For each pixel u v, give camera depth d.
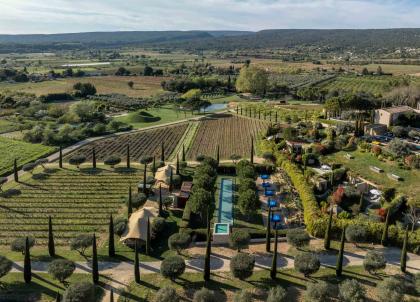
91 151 115.06
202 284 51.97
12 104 189.75
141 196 76.25
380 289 47.38
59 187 86.75
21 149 116.06
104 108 184.00
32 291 50.69
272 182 90.31
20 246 58.81
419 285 48.12
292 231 61.31
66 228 69.19
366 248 60.62
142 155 111.75
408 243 59.16
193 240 63.97
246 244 59.16
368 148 96.38
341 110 134.75
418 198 73.38
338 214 71.19
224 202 80.75
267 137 122.75
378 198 77.38
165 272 51.31
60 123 153.00
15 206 77.50
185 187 82.38
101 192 84.19
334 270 54.47
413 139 104.94
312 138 111.75
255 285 51.62
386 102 146.62
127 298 49.22
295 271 54.62
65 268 51.38
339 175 85.81
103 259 58.56
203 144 123.12
